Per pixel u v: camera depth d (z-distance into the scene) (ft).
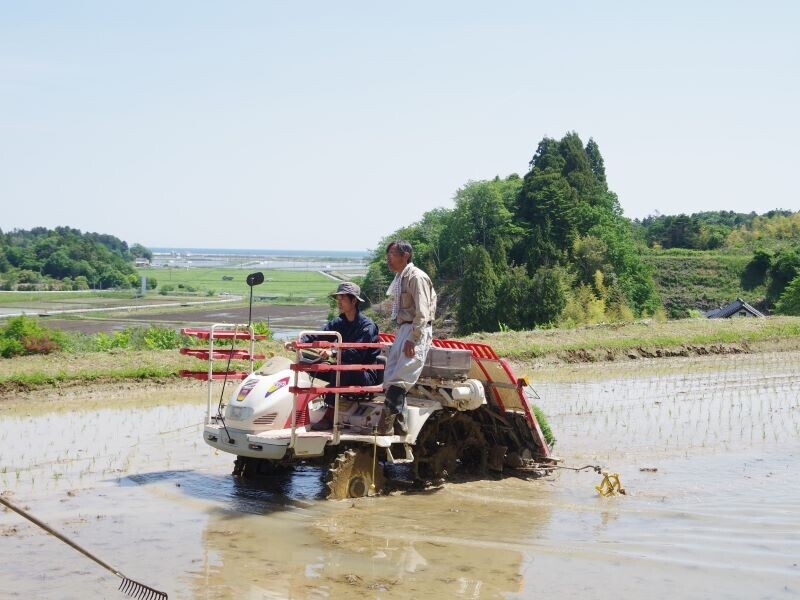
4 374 49.29
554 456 32.40
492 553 22.31
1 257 563.89
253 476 30.17
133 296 446.19
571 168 341.00
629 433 39.91
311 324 266.16
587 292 274.16
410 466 31.22
